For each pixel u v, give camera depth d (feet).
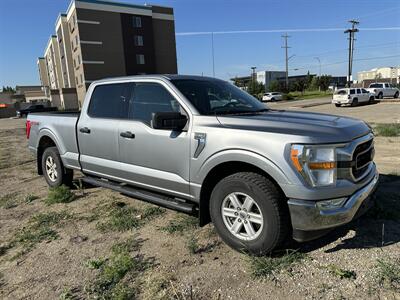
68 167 19.11
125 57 192.65
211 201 12.21
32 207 18.15
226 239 11.93
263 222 10.87
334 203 10.33
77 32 181.06
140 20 195.62
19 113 173.58
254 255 11.29
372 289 9.32
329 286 9.61
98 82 17.22
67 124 18.53
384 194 16.21
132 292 10.01
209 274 10.64
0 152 40.57
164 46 207.82
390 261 10.52
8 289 10.79
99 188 20.58
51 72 315.78
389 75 389.19
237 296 9.53
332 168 10.21
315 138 10.21
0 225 16.03
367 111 82.48
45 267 11.85
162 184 13.73
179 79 14.26
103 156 16.39
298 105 125.90
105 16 185.06
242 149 11.09
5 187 23.11
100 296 9.94
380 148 28.89
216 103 13.79
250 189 10.95
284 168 10.28
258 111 14.06
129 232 13.98
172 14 208.33
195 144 12.30
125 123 15.02
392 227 12.81
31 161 33.17
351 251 11.28
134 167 14.76
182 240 12.96
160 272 10.93
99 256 12.25
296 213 10.27
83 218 15.88
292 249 11.30
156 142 13.62
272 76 393.29
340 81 390.21
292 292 9.51
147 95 14.60
